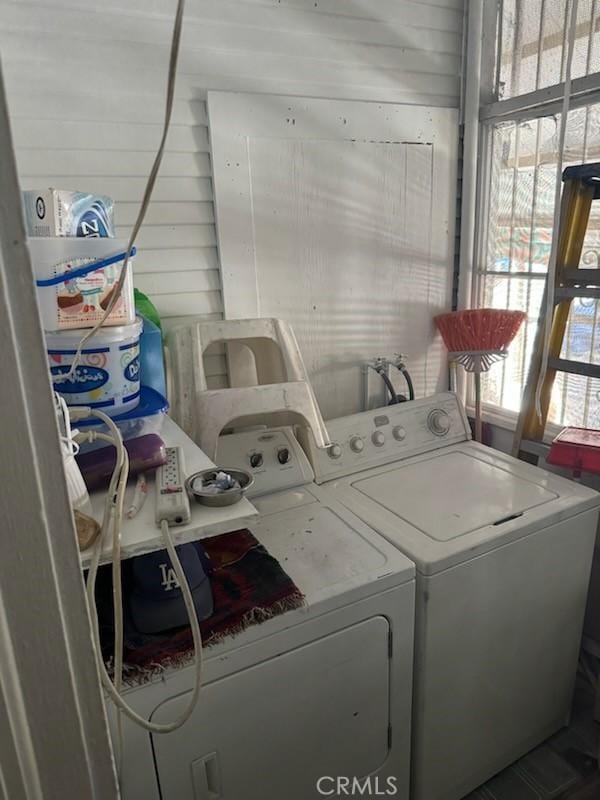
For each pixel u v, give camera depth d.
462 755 1.39
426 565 1.15
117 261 0.91
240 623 0.97
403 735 1.26
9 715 0.41
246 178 1.54
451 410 1.83
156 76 1.38
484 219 1.90
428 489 1.49
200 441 1.36
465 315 1.79
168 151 1.44
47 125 1.30
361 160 1.70
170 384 1.43
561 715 1.62
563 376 1.73
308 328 1.75
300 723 1.08
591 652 1.71
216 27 1.42
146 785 0.92
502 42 1.74
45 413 0.40
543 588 1.40
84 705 0.45
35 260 0.86
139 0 1.32
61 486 0.41
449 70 1.78
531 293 1.80
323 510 1.39
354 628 1.10
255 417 1.65
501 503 1.40
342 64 1.60
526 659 1.44
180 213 1.50
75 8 1.26
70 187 1.36
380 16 1.62
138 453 0.86
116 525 0.68
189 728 0.95
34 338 0.38
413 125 1.75
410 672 1.22
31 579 0.41
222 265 1.57
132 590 0.98
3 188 0.35
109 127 1.36
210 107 1.44
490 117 1.78
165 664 0.90
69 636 0.44
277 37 1.50
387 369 1.87
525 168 1.74
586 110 1.51
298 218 1.64
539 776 1.52
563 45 1.55
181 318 1.57
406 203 1.81
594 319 1.60
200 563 1.04
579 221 1.51
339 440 1.60
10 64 1.24
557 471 1.75
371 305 1.84
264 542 1.24
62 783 0.45
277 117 1.54
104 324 0.92
